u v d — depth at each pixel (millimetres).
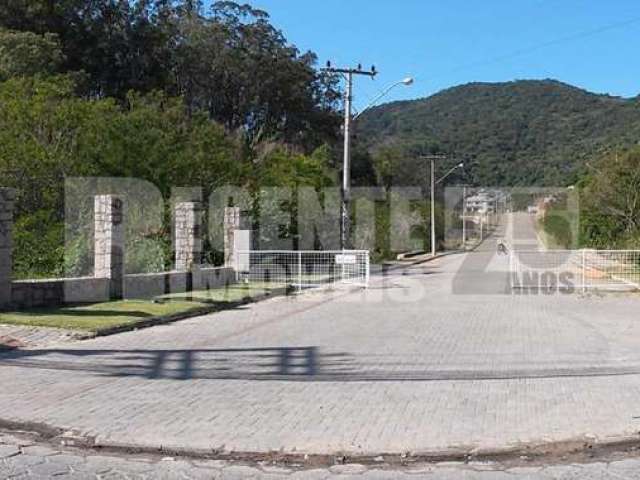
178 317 15844
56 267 20750
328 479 5711
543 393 8484
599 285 24641
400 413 7512
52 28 51844
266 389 8656
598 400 8109
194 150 28156
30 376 9336
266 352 11328
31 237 20797
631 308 18875
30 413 7441
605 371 9898
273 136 64188
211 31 69438
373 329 14211
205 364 10281
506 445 6391
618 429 6855
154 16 63062
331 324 15000
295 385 8883
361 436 6672
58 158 22688
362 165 81312
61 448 6492
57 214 22500
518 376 9516
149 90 56594
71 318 14148
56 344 11945
